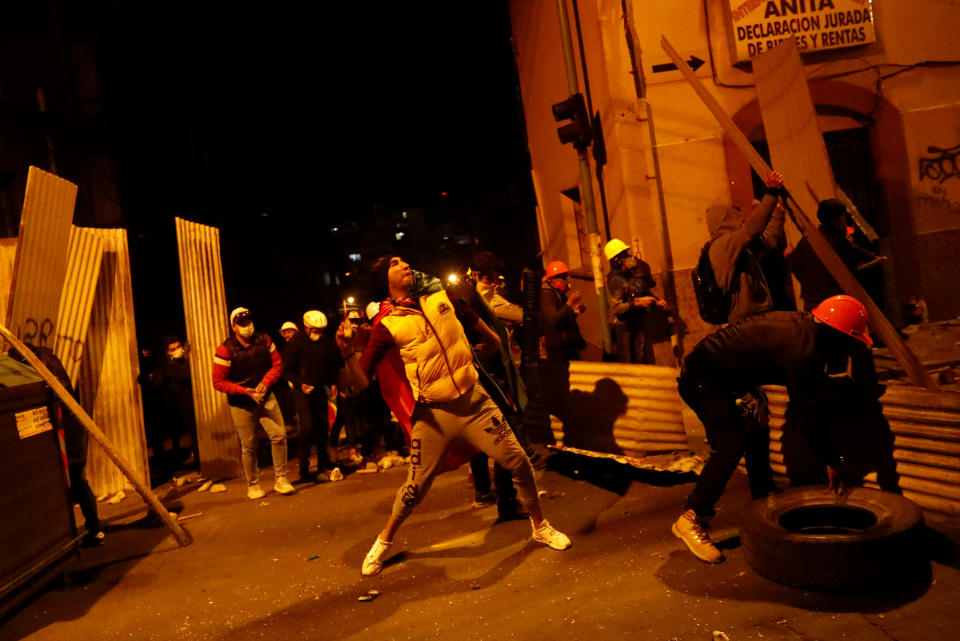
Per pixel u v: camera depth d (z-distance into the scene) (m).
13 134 13.48
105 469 8.19
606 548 4.68
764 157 9.80
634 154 9.55
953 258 9.72
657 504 5.38
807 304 5.67
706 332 9.45
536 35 13.66
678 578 4.10
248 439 7.31
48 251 7.34
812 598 3.68
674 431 5.96
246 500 7.33
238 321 7.22
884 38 9.61
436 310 4.59
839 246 5.77
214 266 9.05
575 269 13.44
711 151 9.49
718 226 5.20
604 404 6.38
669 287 9.46
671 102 9.48
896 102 9.65
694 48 9.48
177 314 18.19
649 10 9.44
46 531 5.05
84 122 15.03
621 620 3.74
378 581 4.68
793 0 9.41
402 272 4.71
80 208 14.84
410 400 4.90
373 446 8.67
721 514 4.96
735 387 4.23
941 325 6.20
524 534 5.14
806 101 7.88
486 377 5.16
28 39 14.23
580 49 11.16
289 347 7.74
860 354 4.75
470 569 4.66
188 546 5.95
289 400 10.49
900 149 9.66
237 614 4.50
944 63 9.61
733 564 4.17
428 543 5.25
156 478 9.06
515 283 24.80
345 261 38.91
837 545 3.62
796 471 5.04
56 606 4.91
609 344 9.45
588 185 9.51
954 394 4.14
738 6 9.35
